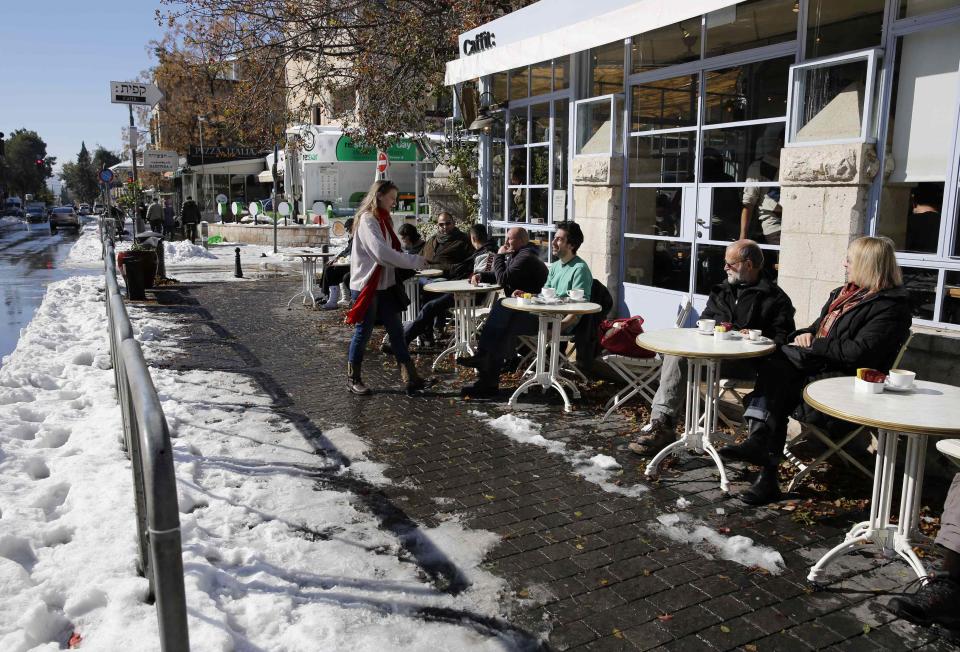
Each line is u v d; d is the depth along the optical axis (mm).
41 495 3988
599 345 6328
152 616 2854
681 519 3871
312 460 4742
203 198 36000
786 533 3705
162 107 35000
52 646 2641
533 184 8695
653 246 6828
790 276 5121
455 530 3756
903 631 2875
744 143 5789
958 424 2848
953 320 4426
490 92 9281
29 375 6477
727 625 2922
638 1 5785
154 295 12977
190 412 5746
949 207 4371
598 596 3135
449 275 8484
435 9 12945
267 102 14719
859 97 4711
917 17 4426
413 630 2867
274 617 2920
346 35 14289
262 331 9438
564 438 5172
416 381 6418
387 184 6289
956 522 2836
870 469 4391
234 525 3744
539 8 7324
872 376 3373
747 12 5672
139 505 3020
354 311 6164
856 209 4664
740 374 4723
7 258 21953
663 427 4660
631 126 7000
